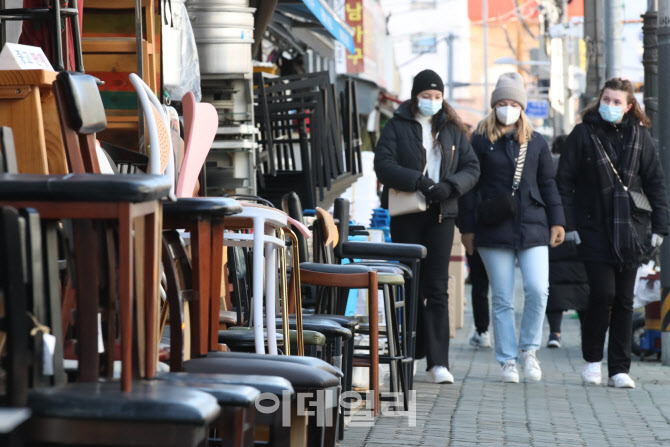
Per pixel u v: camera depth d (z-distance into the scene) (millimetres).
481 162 21312
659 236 21062
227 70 22328
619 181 20609
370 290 14383
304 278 14438
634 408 18000
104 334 7281
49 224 6641
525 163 21078
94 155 8688
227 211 8555
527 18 148125
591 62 53219
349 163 32406
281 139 28422
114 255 7277
